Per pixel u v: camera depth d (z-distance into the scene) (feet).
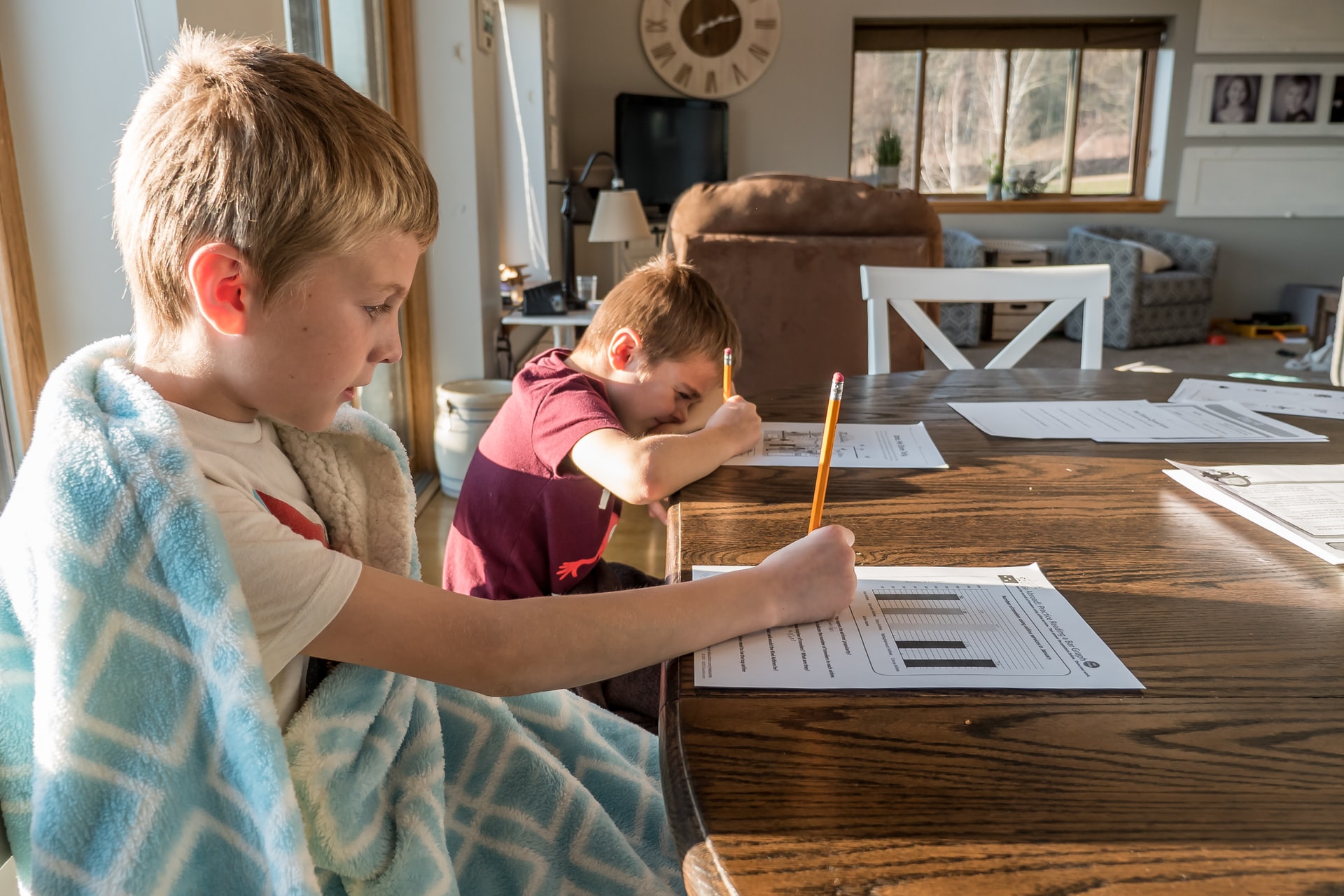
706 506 3.14
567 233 13.12
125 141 2.00
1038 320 6.75
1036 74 24.26
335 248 1.94
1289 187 23.90
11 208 4.53
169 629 1.79
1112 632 2.22
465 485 4.40
